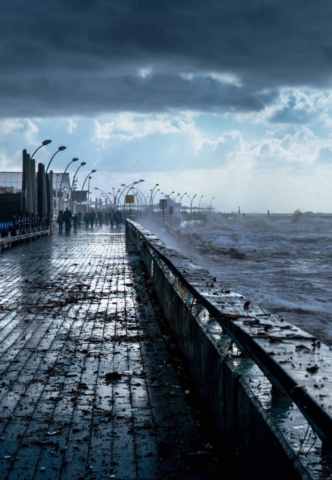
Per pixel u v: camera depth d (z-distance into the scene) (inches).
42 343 301.6
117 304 430.6
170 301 327.6
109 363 259.3
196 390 210.2
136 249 988.6
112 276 614.5
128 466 151.0
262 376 133.4
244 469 126.2
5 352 282.4
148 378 234.8
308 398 79.6
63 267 713.0
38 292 494.3
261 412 111.3
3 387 223.6
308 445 93.1
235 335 133.6
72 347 291.9
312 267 1247.5
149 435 172.4
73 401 205.9
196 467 149.6
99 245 1162.6
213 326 198.2
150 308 411.5
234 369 141.0
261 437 110.1
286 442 95.4
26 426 180.9
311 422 83.6
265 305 605.9
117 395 212.8
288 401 115.8
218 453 157.8
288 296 690.8
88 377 237.1
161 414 190.9
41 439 169.6
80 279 589.0
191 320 226.8
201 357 198.1
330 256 1658.5
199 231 4298.7
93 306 422.0
